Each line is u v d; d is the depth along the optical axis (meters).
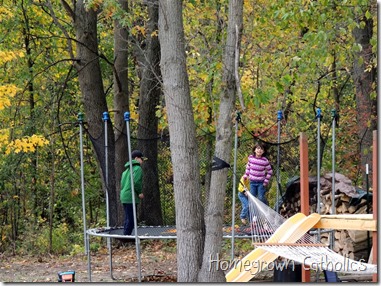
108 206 19.20
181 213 12.26
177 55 12.32
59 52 29.55
